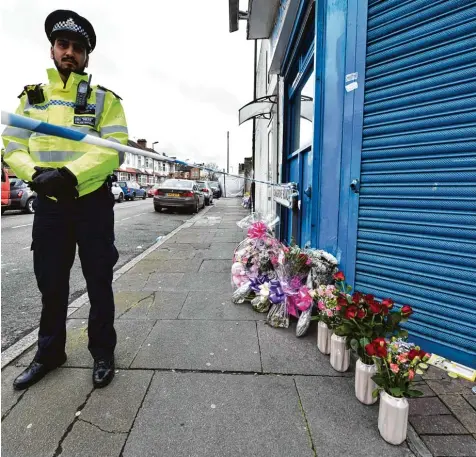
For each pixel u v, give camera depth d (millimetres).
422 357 1507
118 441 1502
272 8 5004
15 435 1536
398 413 1457
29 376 1896
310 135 3816
